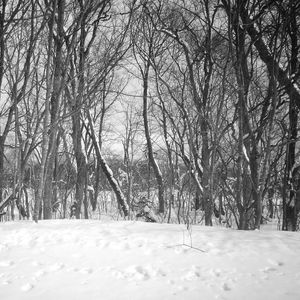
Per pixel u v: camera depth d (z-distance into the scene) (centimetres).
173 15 1000
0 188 859
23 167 776
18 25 799
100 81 770
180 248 488
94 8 746
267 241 512
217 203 1374
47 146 681
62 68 813
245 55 779
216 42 949
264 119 795
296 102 820
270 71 784
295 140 760
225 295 363
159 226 594
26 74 747
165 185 1412
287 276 405
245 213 750
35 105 823
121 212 1516
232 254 469
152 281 398
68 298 360
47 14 726
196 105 880
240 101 727
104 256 464
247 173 749
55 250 482
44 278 404
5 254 470
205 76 982
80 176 1302
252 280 397
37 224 601
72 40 712
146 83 1616
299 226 1055
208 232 557
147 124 1659
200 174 963
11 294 367
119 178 1966
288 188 907
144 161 2097
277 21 783
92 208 1895
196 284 389
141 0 818
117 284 390
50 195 836
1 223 617
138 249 486
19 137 795
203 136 927
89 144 1927
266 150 728
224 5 758
